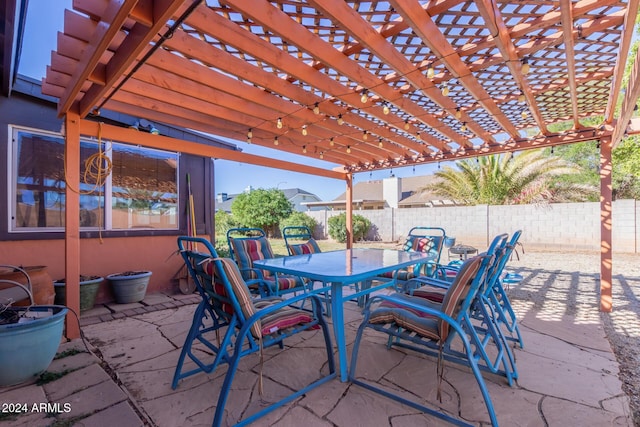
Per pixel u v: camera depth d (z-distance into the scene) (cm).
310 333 294
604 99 321
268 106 299
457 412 171
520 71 227
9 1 197
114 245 427
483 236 916
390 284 296
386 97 273
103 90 235
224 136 402
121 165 440
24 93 353
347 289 457
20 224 355
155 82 250
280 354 247
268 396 188
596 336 276
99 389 198
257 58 213
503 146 441
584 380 203
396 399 181
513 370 204
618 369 217
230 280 163
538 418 165
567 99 317
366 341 273
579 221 798
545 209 836
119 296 395
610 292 342
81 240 400
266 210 1368
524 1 169
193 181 519
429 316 193
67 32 190
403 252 368
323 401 183
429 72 233
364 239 1138
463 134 432
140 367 227
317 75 255
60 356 244
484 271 177
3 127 343
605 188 359
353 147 477
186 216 507
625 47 194
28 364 200
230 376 160
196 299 427
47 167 375
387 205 1861
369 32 193
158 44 181
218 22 188
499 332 214
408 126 366
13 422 166
